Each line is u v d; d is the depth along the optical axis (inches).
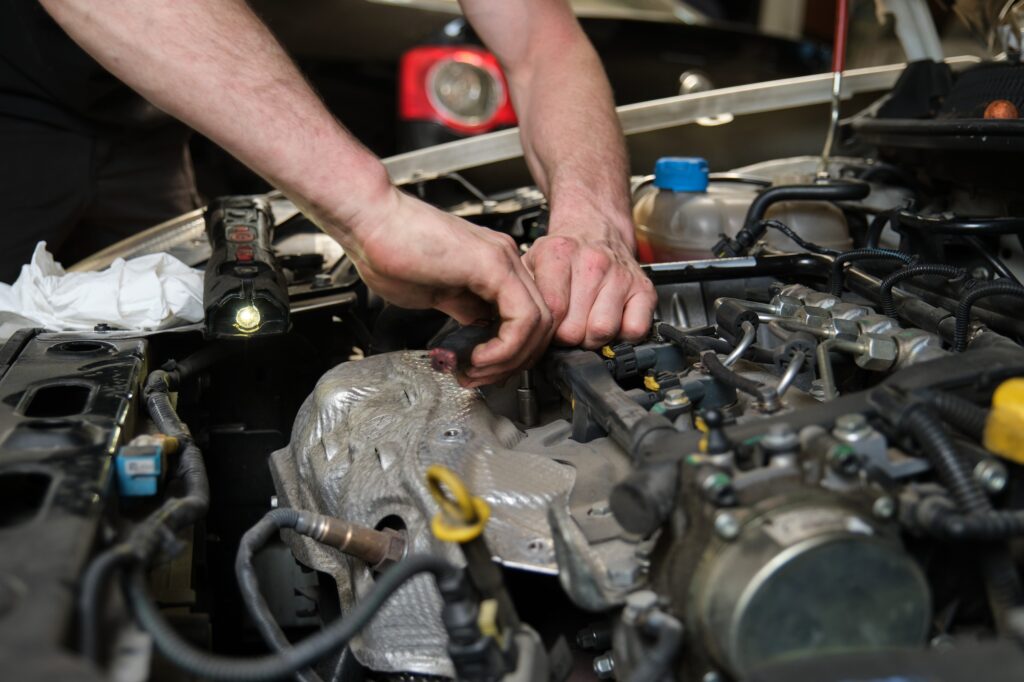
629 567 32.7
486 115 116.1
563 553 30.9
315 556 43.1
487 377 42.6
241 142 41.2
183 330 52.2
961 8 70.6
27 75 77.2
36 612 23.7
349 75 124.8
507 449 40.6
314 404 46.6
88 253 87.6
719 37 149.7
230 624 53.7
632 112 78.2
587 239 50.8
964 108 61.2
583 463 39.2
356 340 62.9
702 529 29.2
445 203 76.5
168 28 41.1
